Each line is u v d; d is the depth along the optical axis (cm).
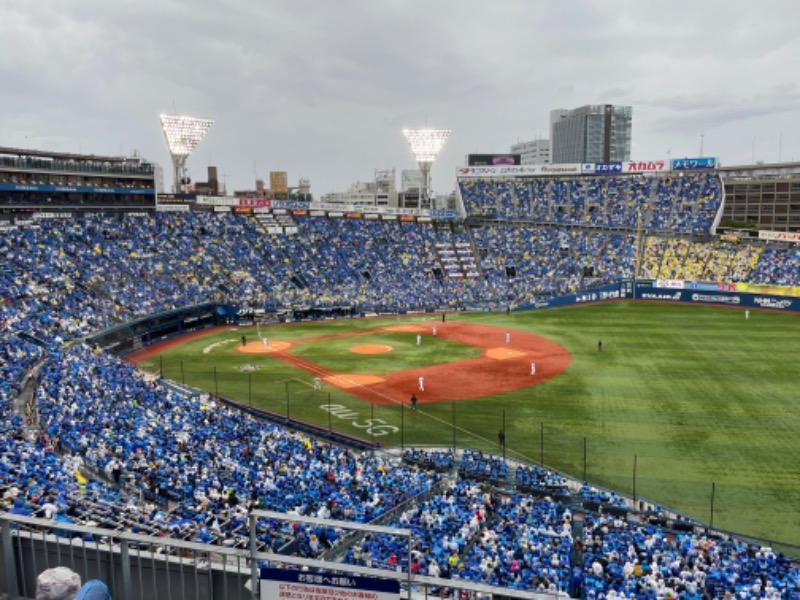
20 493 2059
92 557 1010
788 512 3150
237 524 2314
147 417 3869
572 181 12456
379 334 8019
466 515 2717
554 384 5516
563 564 2291
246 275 9450
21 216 7969
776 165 13500
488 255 11306
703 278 9875
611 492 3372
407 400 5181
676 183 11644
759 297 9088
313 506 2667
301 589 818
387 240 11369
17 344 5206
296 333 8156
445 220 12144
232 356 6844
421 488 3139
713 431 4266
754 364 5966
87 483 2623
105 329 6662
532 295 10012
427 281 10550
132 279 8075
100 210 9038
